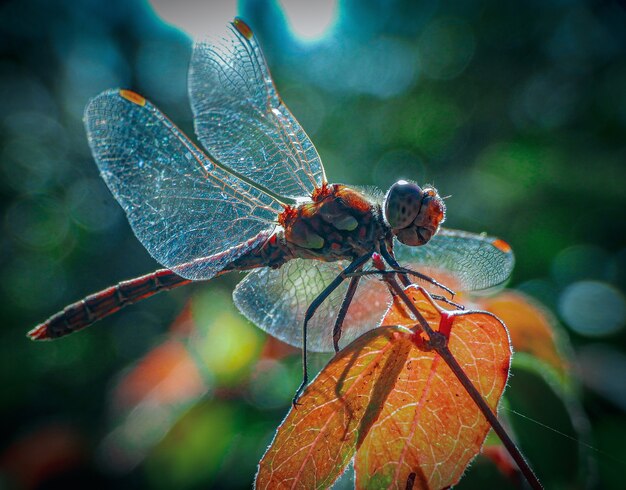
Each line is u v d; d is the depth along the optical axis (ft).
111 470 0.49
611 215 0.62
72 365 0.65
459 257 0.45
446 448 0.37
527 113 0.75
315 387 0.37
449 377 0.37
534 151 0.67
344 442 0.37
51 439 0.55
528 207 0.63
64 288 0.75
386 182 0.72
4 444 0.60
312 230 0.44
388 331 0.36
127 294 0.46
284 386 0.46
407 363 0.37
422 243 0.43
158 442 0.45
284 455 0.37
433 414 0.37
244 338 0.46
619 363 0.49
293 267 0.45
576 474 0.42
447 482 0.37
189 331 0.48
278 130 0.45
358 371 0.37
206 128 0.45
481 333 0.37
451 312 0.37
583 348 0.52
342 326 0.44
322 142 0.76
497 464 0.41
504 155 0.68
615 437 0.46
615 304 0.55
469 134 0.75
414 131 0.75
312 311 0.43
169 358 0.48
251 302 0.45
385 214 0.43
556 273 0.59
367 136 0.76
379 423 0.38
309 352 0.46
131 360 0.64
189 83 0.45
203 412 0.45
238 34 0.45
